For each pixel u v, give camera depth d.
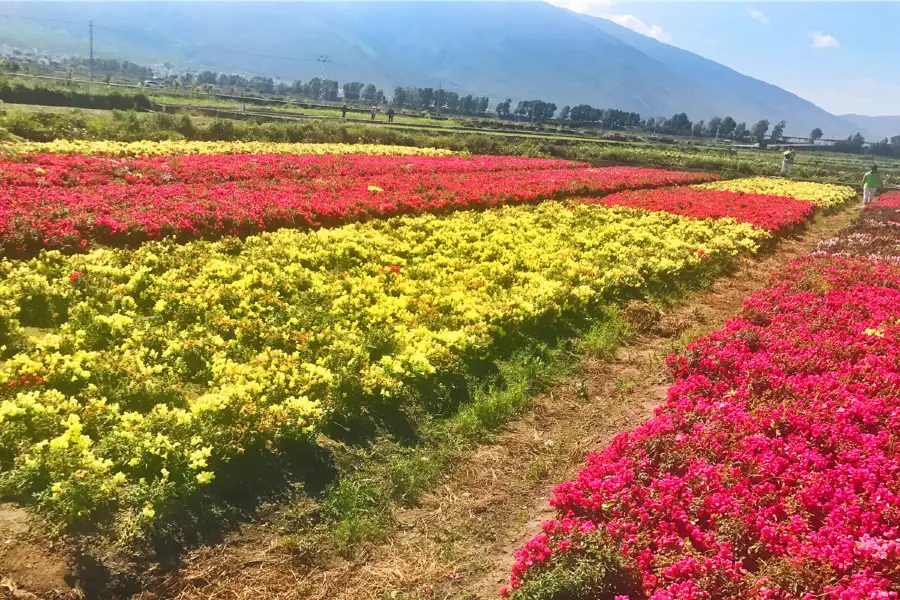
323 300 11.02
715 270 16.64
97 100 47.81
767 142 132.62
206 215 14.66
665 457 7.19
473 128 77.75
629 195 27.98
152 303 10.35
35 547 5.22
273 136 38.84
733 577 5.37
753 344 10.69
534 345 10.83
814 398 8.55
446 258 14.38
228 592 5.45
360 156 32.50
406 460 7.46
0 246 11.16
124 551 5.43
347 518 6.46
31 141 25.56
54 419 6.55
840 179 52.69
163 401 7.58
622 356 11.11
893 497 6.43
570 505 6.54
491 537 6.56
